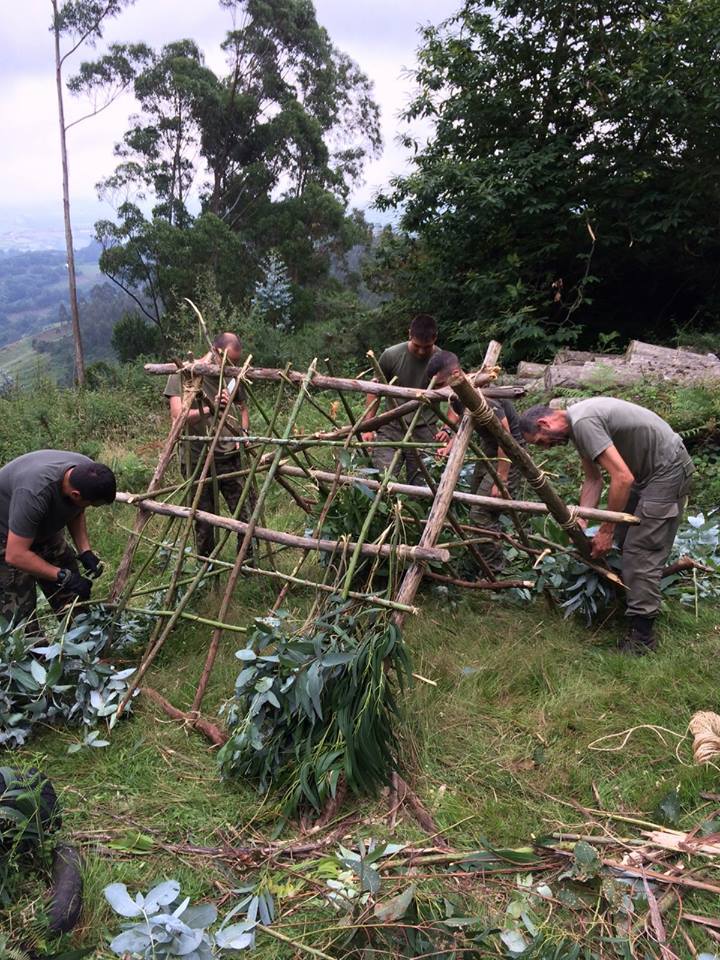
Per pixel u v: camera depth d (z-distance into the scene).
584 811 2.81
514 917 2.30
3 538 3.52
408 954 2.13
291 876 2.49
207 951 2.07
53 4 20.81
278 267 16.30
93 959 2.16
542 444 4.02
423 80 11.95
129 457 7.28
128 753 3.16
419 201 11.37
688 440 6.67
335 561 4.06
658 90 9.54
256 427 8.29
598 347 10.70
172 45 26.48
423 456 5.03
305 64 28.42
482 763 3.10
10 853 2.25
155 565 5.04
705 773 2.96
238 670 3.75
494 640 4.07
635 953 2.20
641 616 3.91
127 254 22.30
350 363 13.16
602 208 10.73
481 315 11.11
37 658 3.44
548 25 11.07
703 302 11.66
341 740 2.84
